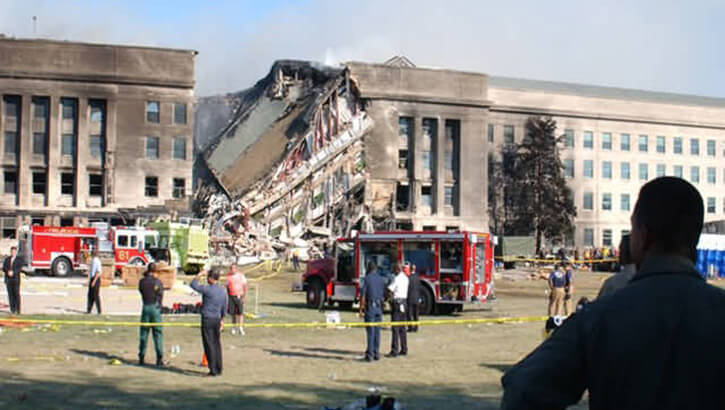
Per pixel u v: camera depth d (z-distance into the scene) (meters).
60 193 85.12
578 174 107.62
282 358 18.20
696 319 2.78
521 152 102.81
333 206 87.75
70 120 85.94
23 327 23.23
